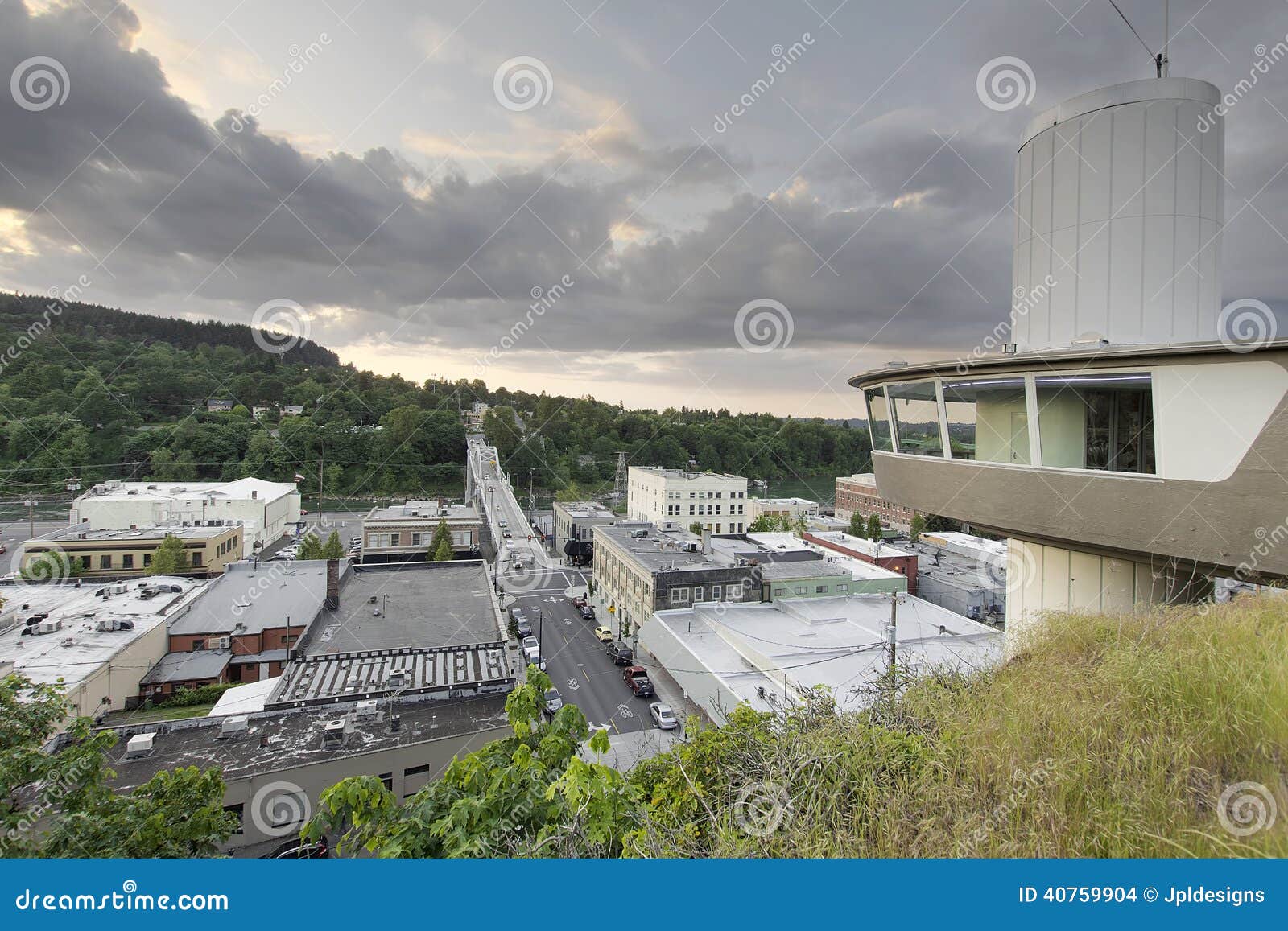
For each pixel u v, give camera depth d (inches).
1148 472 340.5
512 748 239.8
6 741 267.4
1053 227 398.0
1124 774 171.8
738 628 1055.6
